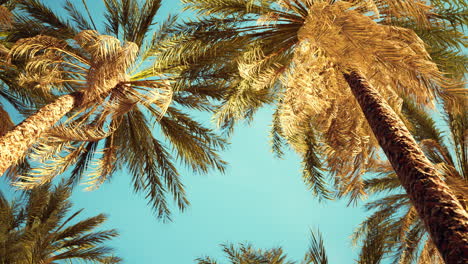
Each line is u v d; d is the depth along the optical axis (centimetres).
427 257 851
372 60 507
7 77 907
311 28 520
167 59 812
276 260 560
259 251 576
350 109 603
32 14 847
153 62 843
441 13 690
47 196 1091
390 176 1005
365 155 598
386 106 461
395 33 550
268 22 691
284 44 787
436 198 302
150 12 883
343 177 602
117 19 878
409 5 554
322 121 621
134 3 877
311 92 576
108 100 753
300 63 595
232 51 796
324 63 588
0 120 830
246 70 696
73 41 674
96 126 735
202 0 787
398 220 955
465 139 820
